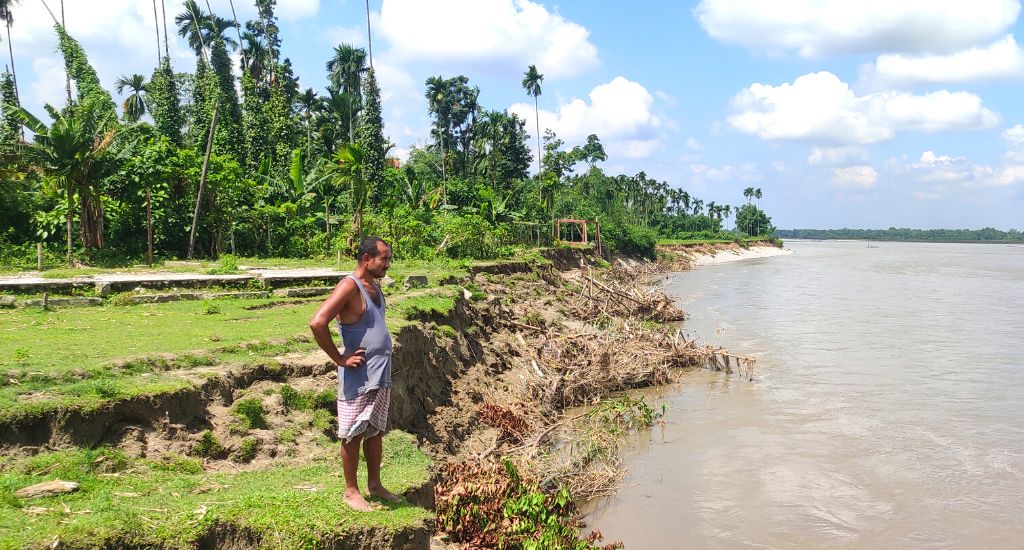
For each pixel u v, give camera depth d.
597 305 26.88
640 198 107.31
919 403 16.12
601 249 57.25
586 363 17.05
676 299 32.19
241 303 13.95
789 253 119.75
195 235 26.62
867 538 9.54
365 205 35.38
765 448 13.12
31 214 24.47
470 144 68.50
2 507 5.20
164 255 26.16
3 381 7.01
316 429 8.35
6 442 6.17
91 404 6.69
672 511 10.39
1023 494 10.96
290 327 11.34
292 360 9.38
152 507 5.52
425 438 10.64
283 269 20.44
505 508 8.55
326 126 47.44
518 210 54.28
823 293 42.69
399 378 10.84
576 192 73.00
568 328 22.39
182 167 27.25
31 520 5.00
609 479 11.27
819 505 10.59
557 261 44.06
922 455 12.66
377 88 42.97
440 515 8.12
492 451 11.23
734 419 15.05
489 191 45.19
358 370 5.44
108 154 23.12
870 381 18.38
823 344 23.94
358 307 5.38
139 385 7.36
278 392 8.61
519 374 16.20
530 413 13.98
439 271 22.86
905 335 25.81
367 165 41.59
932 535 9.63
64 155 21.03
